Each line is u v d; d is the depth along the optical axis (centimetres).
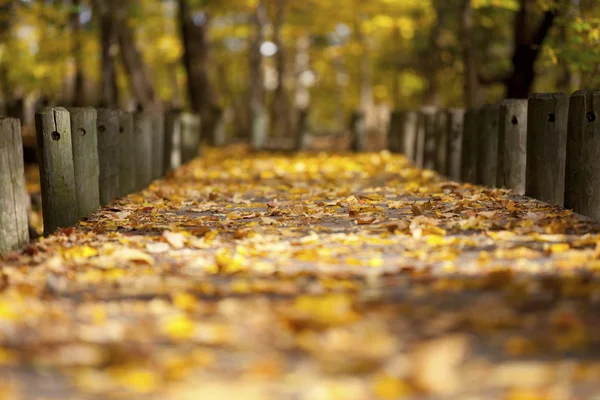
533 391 429
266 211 1152
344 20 5525
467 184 1461
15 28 4209
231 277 725
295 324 549
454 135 1834
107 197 1271
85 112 1109
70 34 4072
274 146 3522
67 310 617
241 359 496
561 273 698
